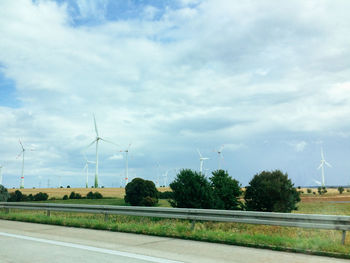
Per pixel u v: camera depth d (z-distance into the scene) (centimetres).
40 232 1108
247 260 684
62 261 667
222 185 2288
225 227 1243
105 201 6316
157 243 886
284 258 705
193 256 718
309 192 7500
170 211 1184
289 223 929
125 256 714
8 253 748
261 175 2259
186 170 2111
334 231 981
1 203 1806
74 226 1268
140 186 5188
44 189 9350
